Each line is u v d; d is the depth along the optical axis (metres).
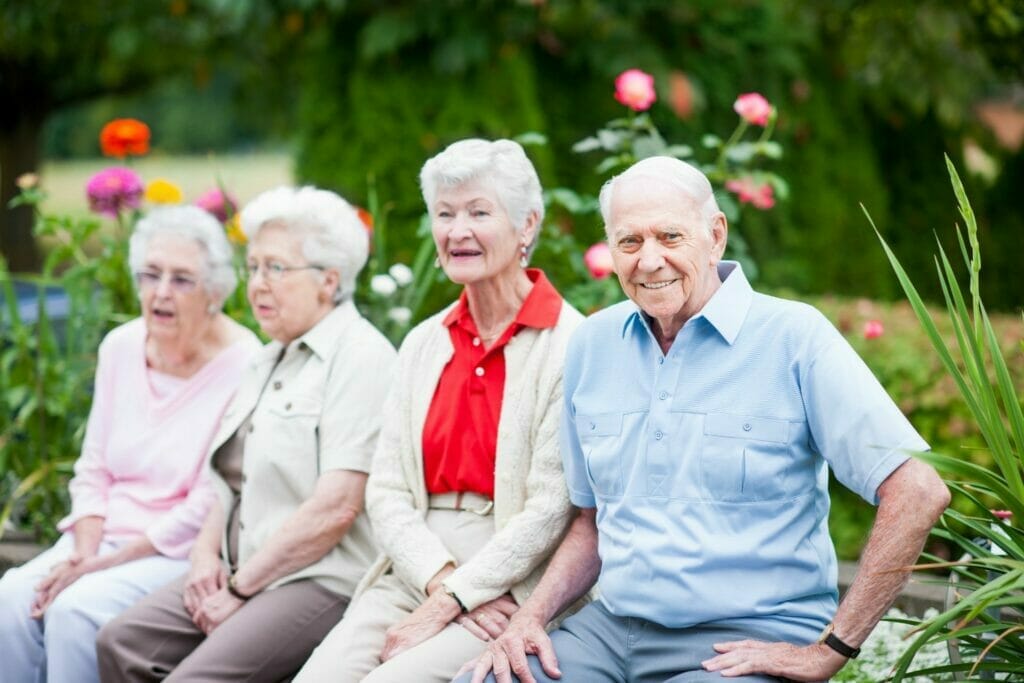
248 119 12.25
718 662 2.75
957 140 9.25
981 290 9.00
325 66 7.81
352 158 7.59
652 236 2.91
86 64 11.65
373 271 5.14
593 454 3.07
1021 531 2.80
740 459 2.84
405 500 3.47
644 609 2.89
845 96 8.80
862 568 2.71
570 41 7.75
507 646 3.00
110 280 5.35
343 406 3.67
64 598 3.77
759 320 2.91
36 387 5.22
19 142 13.00
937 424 4.91
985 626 2.64
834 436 2.78
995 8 7.78
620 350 3.09
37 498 5.17
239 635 3.49
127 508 4.10
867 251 8.66
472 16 7.41
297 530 3.60
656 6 7.74
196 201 5.47
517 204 3.38
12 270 12.83
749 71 8.23
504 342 3.39
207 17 10.09
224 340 4.20
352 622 3.38
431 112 7.49
